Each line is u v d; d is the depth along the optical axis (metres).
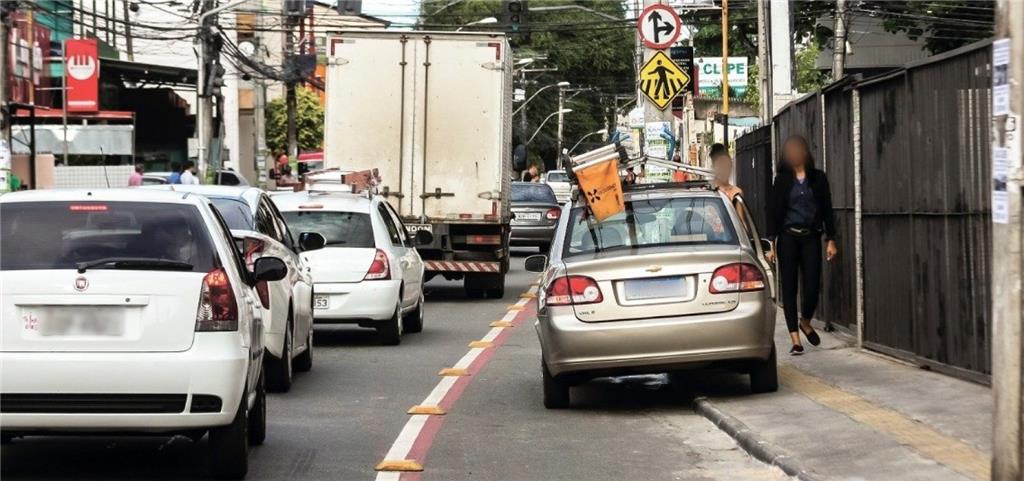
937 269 12.49
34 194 9.16
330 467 9.76
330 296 17.69
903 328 13.62
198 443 10.70
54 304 8.55
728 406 11.91
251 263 12.91
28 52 38.84
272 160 71.50
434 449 10.58
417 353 17.44
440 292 28.20
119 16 56.53
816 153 17.61
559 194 59.56
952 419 10.34
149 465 9.79
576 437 11.16
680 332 11.66
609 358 11.73
